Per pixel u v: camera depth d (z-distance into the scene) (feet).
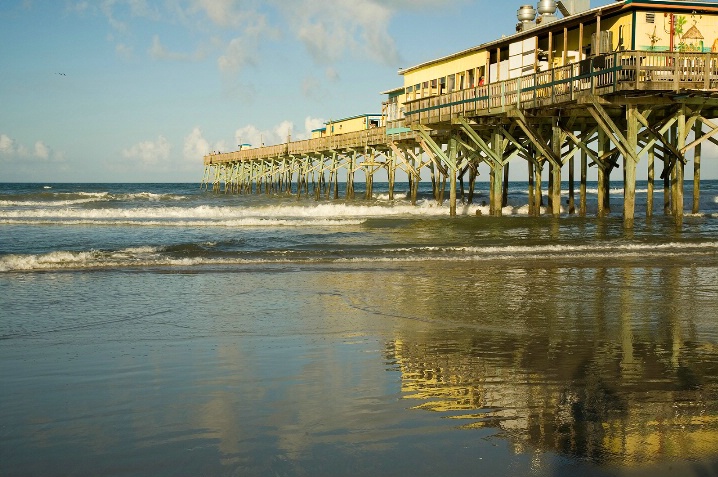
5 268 50.03
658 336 28.07
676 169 80.33
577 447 15.60
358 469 14.51
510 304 35.83
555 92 77.10
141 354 25.13
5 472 14.57
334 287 41.83
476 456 15.11
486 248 60.70
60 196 184.96
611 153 88.89
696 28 72.69
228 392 20.10
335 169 172.65
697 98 71.87
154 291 40.60
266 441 16.10
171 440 16.21
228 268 50.80
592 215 104.63
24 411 18.43
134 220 105.50
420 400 19.17
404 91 129.39
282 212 126.41
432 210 122.01
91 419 17.75
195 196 198.90
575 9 83.66
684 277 45.21
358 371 22.45
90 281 44.55
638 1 71.05
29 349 26.04
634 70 66.18
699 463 14.74
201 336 28.40
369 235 76.13
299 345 26.53
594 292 39.60
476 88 91.66
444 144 137.90
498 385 20.70
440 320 31.68
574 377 21.63
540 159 99.30
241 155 245.45
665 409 18.26
